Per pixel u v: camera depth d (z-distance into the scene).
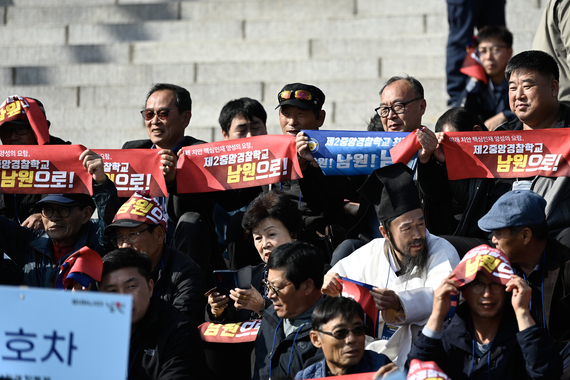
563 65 14.14
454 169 11.52
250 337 10.18
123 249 9.56
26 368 6.86
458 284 8.20
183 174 12.62
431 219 11.91
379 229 11.08
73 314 6.86
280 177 12.25
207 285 11.72
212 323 10.51
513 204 9.29
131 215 10.95
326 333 8.27
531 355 7.90
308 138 11.89
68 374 6.80
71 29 23.25
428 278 9.59
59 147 12.36
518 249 9.29
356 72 21.08
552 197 11.38
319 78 21.22
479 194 11.56
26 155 12.34
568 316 9.36
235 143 12.55
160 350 9.51
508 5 21.95
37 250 11.88
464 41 18.20
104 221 11.66
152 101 13.78
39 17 23.89
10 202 13.80
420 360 8.12
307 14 23.11
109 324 6.84
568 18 13.80
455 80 18.22
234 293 9.98
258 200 10.96
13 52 22.75
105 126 20.75
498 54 17.34
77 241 11.80
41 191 12.24
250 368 11.02
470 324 8.57
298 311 9.38
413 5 22.67
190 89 21.09
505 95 17.42
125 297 6.86
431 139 11.31
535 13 21.25
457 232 11.64
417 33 21.98
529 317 8.02
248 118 14.59
